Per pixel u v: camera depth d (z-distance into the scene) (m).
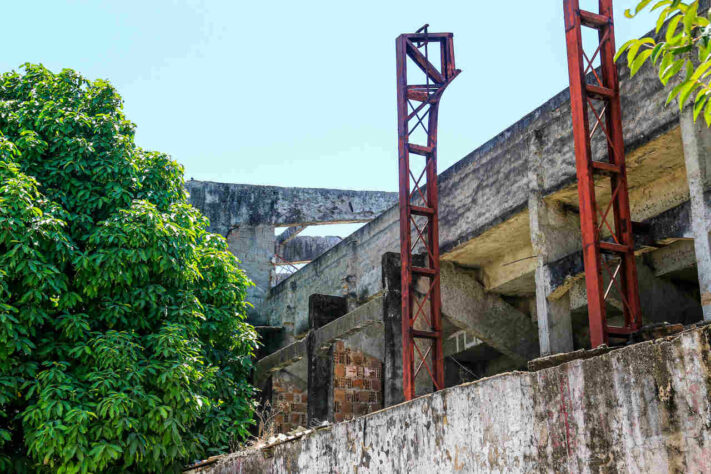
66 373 11.28
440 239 15.04
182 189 13.91
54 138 12.62
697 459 4.65
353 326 15.33
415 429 7.16
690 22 4.37
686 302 13.07
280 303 21.64
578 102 10.59
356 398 16.34
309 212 23.41
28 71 13.73
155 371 11.48
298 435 9.05
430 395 7.04
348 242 18.91
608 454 5.21
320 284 19.81
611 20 11.07
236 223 22.61
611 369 5.28
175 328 11.87
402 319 13.72
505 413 6.15
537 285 12.44
